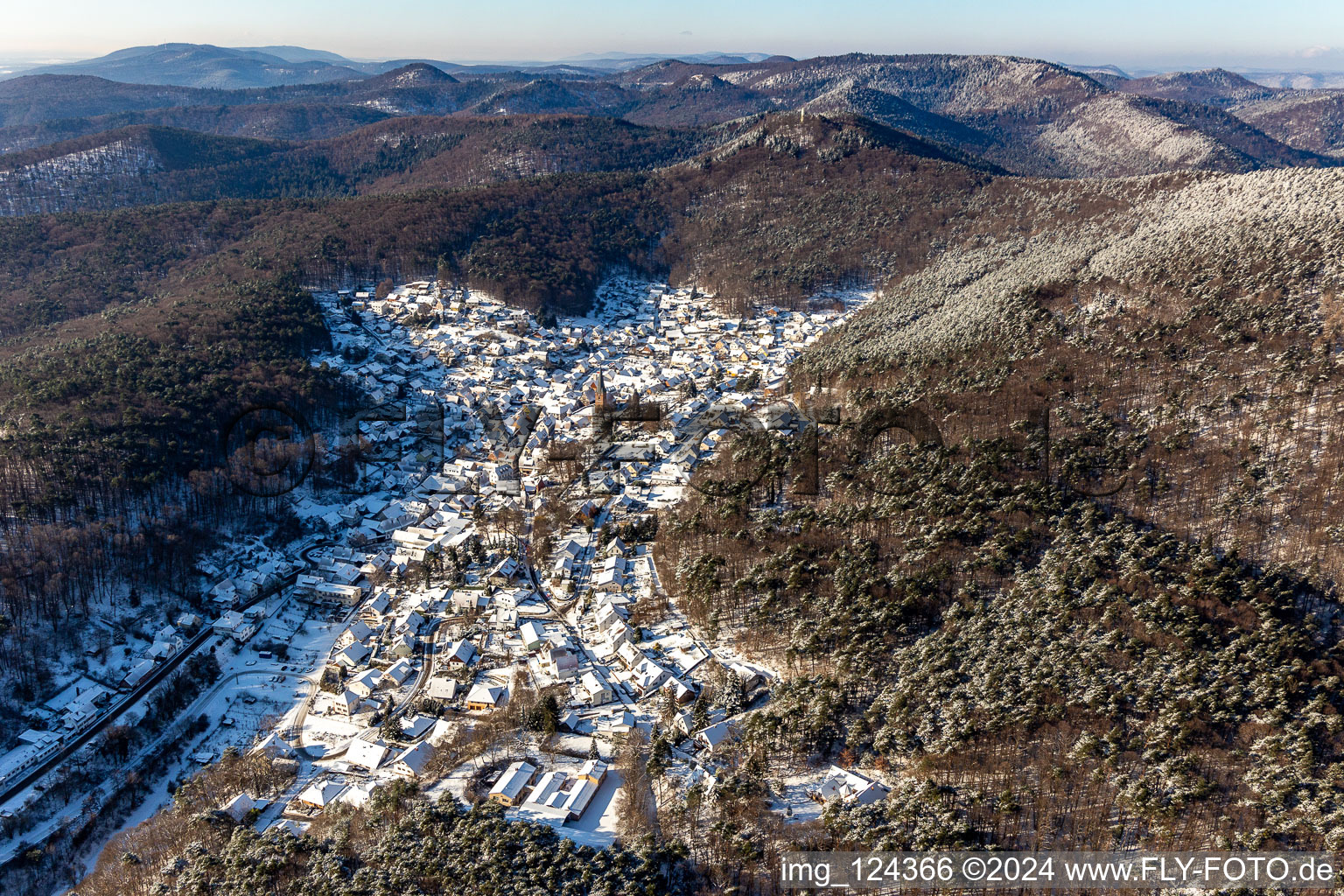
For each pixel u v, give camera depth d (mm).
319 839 173750
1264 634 190125
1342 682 178500
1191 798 162875
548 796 182500
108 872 172875
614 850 165625
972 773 175625
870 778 181875
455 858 163000
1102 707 182375
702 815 175750
